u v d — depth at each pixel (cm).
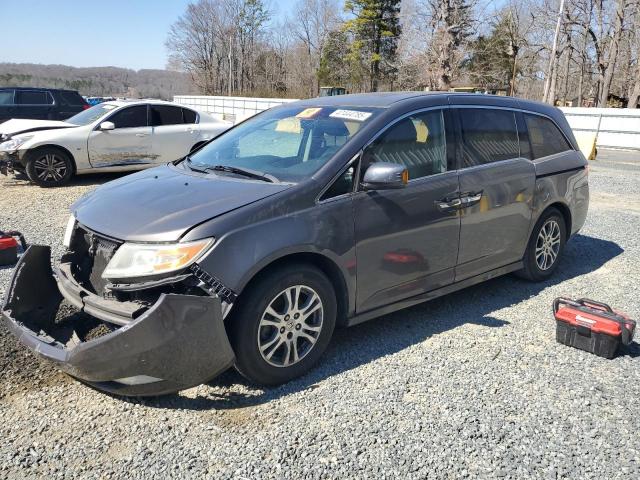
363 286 358
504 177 446
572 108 2128
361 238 348
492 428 291
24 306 344
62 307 389
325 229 330
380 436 282
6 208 783
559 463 265
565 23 4159
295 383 331
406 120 389
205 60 7344
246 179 354
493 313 446
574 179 527
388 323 423
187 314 279
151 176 391
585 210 554
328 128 382
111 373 283
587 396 324
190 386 295
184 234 291
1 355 355
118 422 290
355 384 331
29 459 260
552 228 516
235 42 7094
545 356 373
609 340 367
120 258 297
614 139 2025
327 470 257
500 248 455
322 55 5975
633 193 1009
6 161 933
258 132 426
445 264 409
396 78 4988
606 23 4244
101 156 990
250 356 309
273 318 317
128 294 302
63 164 960
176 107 1077
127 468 255
